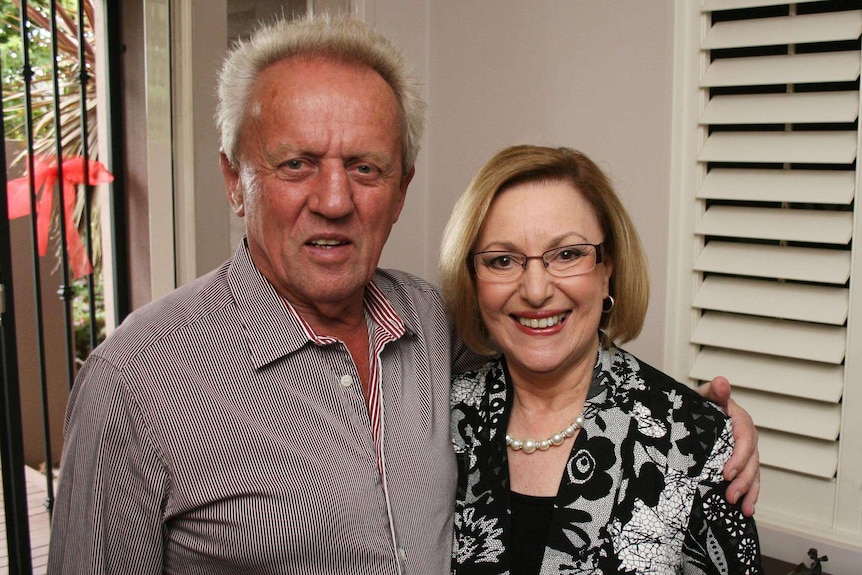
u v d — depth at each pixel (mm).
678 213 1811
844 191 1591
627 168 1876
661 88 1798
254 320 1062
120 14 2062
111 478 988
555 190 1107
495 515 1133
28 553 1841
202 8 1984
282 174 1021
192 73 1979
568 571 1064
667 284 1823
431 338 1268
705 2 1719
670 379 1160
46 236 2924
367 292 1202
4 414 1763
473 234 1137
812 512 1690
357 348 1172
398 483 1092
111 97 2090
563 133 1986
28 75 1915
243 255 1120
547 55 1993
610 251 1174
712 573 1069
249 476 997
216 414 1005
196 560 1020
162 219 2010
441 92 2225
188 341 1029
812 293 1657
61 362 4039
